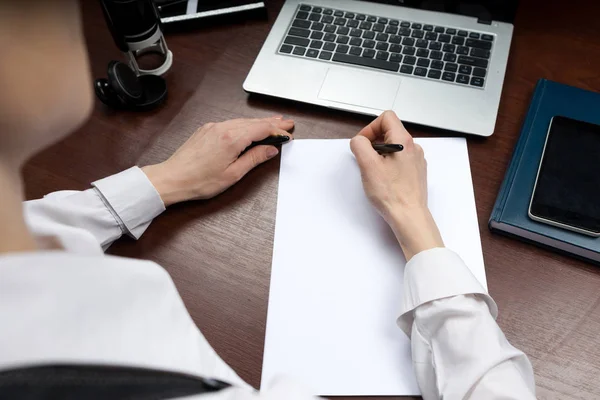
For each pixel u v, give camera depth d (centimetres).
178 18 79
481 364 45
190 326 39
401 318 52
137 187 60
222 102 73
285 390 35
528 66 73
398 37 73
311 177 64
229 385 30
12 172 31
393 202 58
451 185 63
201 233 62
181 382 28
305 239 60
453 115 67
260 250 60
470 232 59
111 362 27
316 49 73
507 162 65
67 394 24
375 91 69
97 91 71
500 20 74
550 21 77
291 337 54
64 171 67
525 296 55
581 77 71
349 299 56
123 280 32
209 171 62
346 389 51
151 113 72
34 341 25
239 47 78
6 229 30
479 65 70
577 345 52
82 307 28
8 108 27
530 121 65
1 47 25
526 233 57
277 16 80
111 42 79
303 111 71
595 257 56
